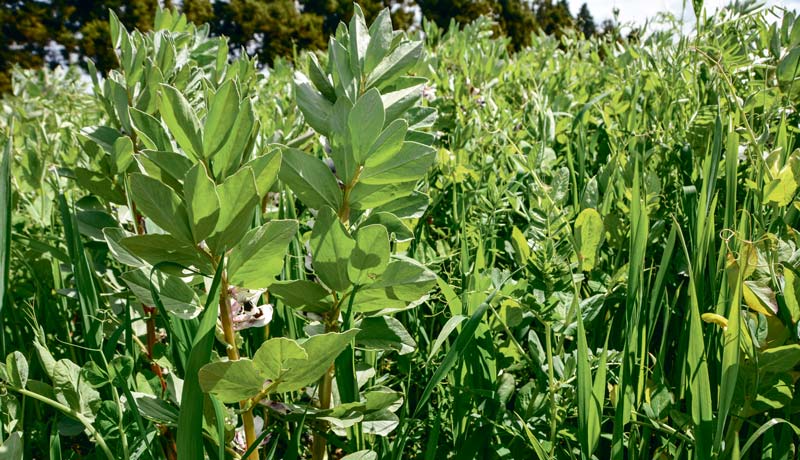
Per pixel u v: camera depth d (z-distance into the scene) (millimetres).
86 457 1511
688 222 2068
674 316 1830
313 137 1947
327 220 1032
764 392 1206
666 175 2490
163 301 1008
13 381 1125
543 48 5707
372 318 1183
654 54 3627
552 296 1710
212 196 893
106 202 1695
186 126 955
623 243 1979
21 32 37062
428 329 2062
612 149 2857
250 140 1021
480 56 4188
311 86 1183
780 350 1165
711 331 1449
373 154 1088
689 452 1235
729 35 2717
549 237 1760
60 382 1155
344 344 926
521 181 2568
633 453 1329
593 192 2029
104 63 37594
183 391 939
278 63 5293
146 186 908
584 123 3426
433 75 3836
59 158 3035
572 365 1430
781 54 2426
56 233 2766
